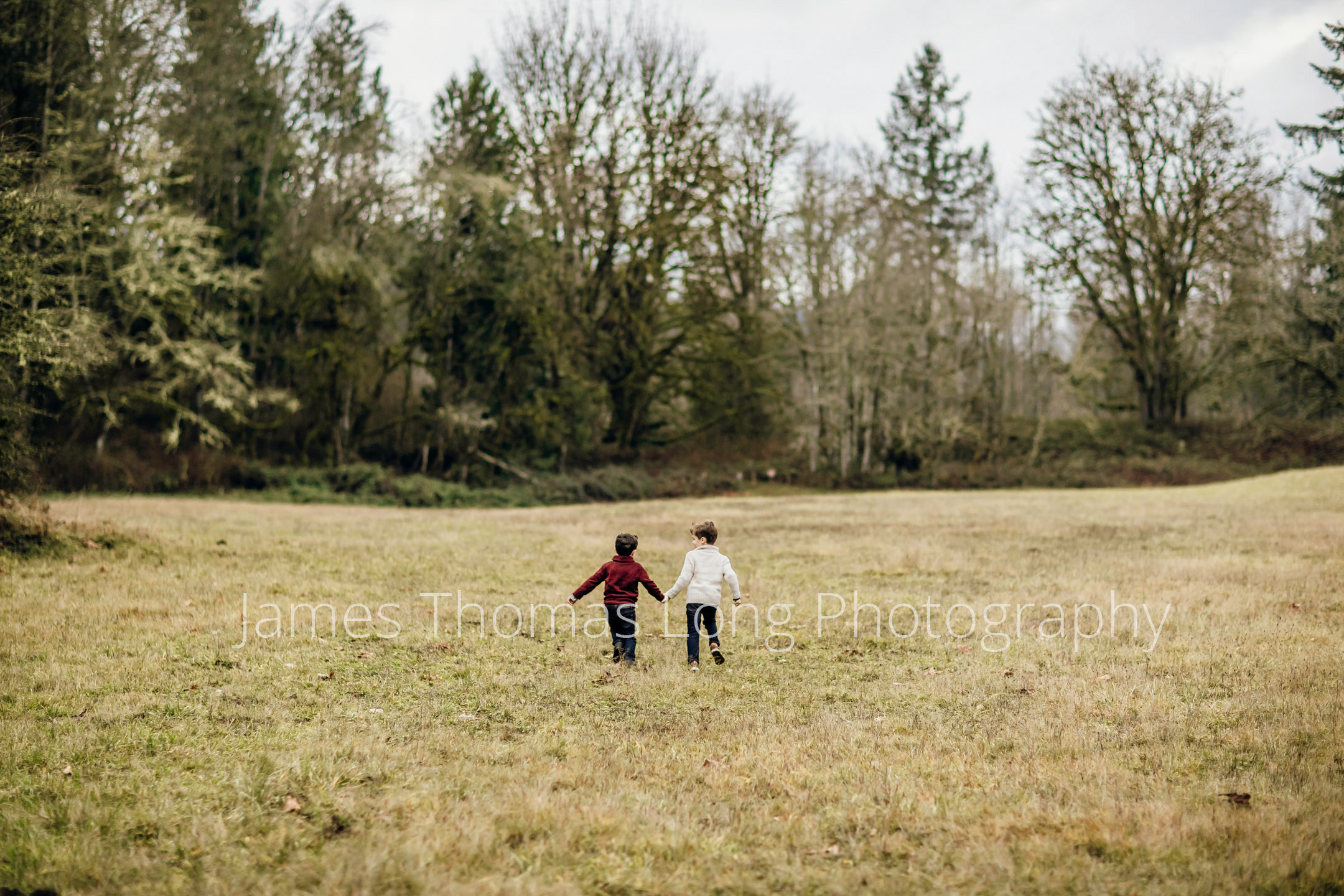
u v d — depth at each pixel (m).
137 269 25.09
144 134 24.77
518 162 36.22
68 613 8.93
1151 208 41.66
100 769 4.88
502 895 3.57
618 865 3.85
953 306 42.53
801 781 4.91
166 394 27.58
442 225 33.81
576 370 36.66
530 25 36.22
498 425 34.97
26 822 4.14
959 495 31.91
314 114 32.31
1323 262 36.00
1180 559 13.72
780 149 41.22
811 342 40.31
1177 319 42.88
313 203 31.86
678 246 37.75
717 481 36.41
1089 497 29.00
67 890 3.59
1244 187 38.88
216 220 31.94
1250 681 6.88
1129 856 3.87
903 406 40.59
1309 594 10.60
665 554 14.87
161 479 28.64
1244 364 38.59
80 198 14.98
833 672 7.50
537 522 21.41
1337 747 5.32
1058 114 42.00
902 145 52.56
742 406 41.25
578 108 36.44
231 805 4.43
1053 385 46.53
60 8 22.34
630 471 35.88
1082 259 42.84
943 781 4.91
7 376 12.33
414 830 4.12
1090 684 6.95
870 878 3.73
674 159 37.28
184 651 7.63
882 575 12.69
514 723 6.04
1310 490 25.97
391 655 7.83
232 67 30.00
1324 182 36.88
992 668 7.54
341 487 30.91
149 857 3.88
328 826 4.22
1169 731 5.70
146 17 25.55
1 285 11.88
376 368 34.09
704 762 5.24
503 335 34.81
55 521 13.23
